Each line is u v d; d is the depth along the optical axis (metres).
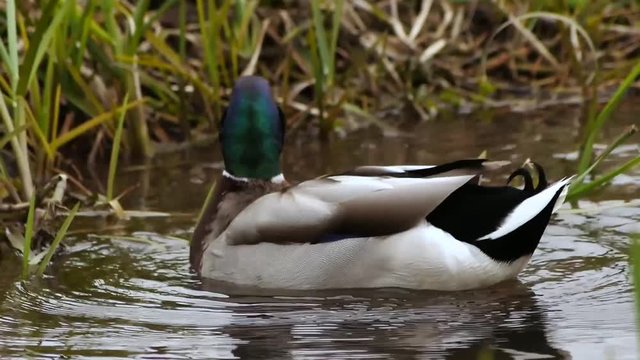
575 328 9.62
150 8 16.39
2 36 14.90
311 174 14.15
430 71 16.81
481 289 10.60
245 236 10.86
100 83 14.90
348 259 10.56
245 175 11.59
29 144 13.86
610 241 11.67
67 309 10.40
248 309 10.30
